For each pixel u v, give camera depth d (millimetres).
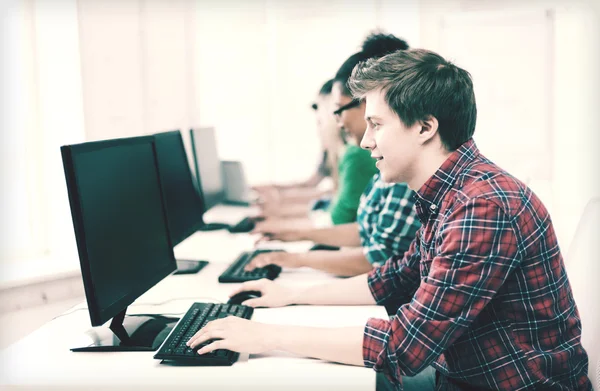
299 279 1911
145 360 1249
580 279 1483
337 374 1161
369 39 1946
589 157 3961
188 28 3805
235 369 1190
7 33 2564
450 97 1211
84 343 1335
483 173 1210
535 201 1206
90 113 2834
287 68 4418
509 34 4098
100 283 1240
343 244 2365
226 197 3414
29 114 2643
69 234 2719
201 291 1812
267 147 4430
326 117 2658
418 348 1145
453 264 1139
